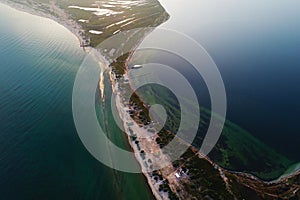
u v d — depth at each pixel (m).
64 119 59.47
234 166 46.66
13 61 84.19
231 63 74.00
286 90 62.12
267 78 66.69
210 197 41.78
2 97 67.56
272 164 46.47
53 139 54.25
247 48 80.94
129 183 45.06
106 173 46.75
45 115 60.88
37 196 43.16
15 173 46.91
